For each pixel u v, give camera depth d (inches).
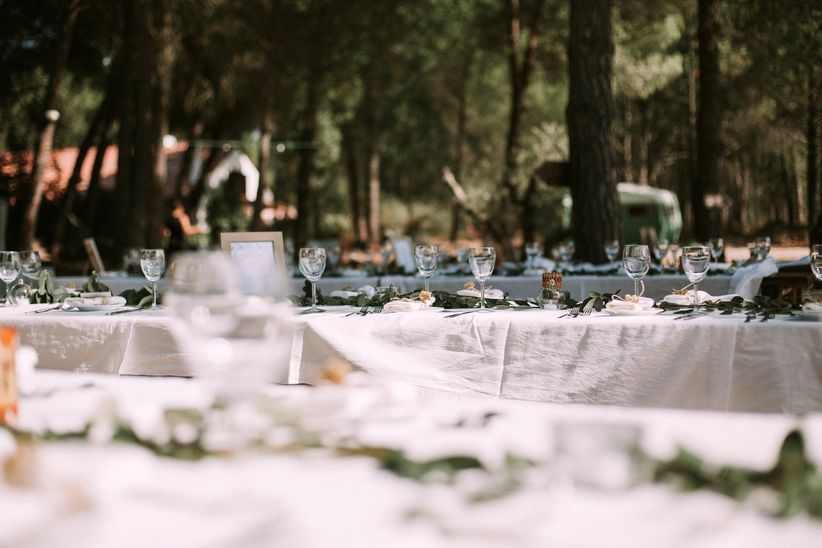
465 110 1138.7
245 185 1175.0
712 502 35.0
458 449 43.3
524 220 563.5
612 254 313.9
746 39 555.8
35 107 746.8
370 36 786.8
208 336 46.5
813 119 687.7
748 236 1338.6
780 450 36.8
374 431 47.3
